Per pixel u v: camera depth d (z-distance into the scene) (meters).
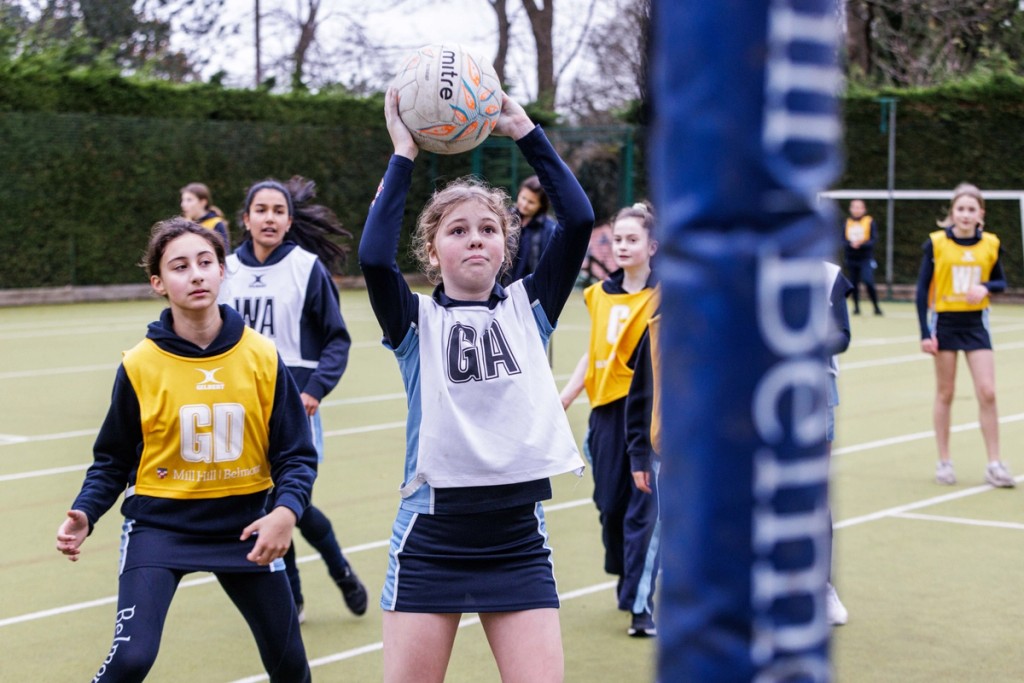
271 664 4.39
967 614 6.39
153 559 4.16
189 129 27.03
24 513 8.68
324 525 6.27
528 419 3.79
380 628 6.30
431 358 3.81
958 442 11.40
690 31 1.07
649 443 5.70
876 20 35.09
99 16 37.47
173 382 4.21
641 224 6.07
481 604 3.70
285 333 6.32
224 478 4.27
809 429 1.10
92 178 25.89
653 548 6.04
